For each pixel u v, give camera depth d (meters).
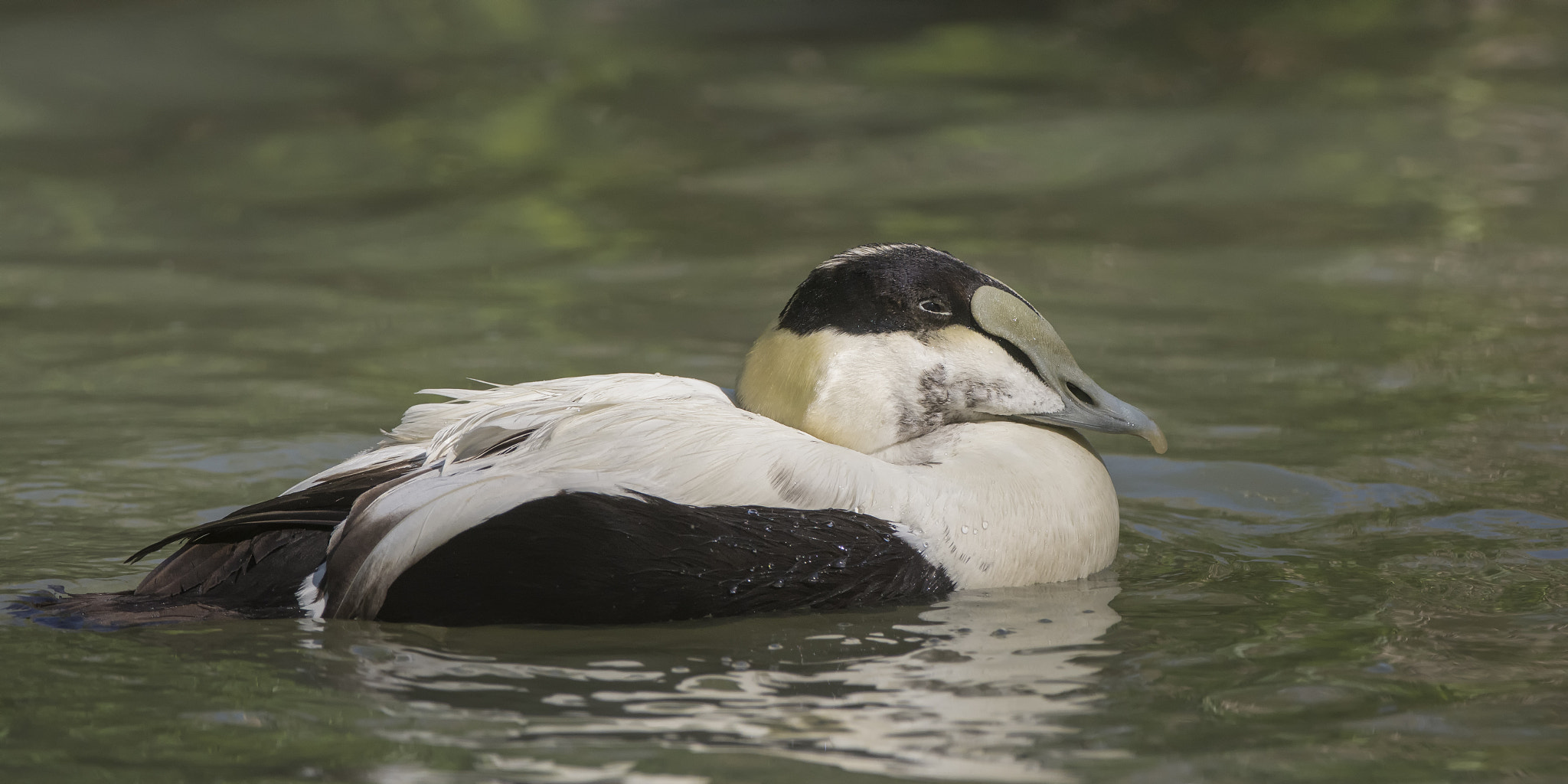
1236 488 9.45
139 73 23.30
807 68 24.69
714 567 6.99
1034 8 28.27
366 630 6.88
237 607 6.99
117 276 14.73
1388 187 17.92
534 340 12.66
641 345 12.51
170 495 9.04
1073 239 16.17
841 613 7.20
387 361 12.04
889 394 7.91
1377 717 6.05
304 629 6.87
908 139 20.73
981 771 5.54
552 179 18.97
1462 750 5.75
